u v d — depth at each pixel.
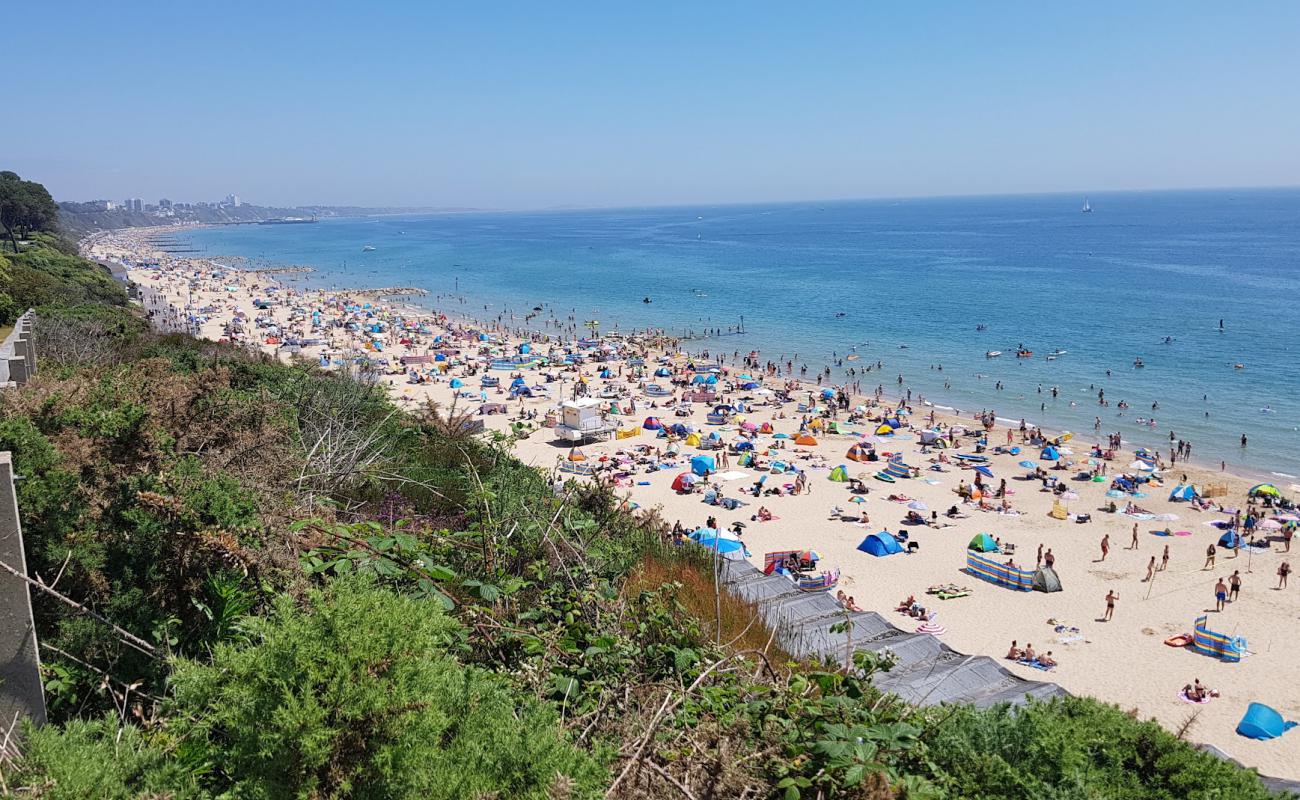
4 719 3.94
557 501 8.09
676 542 11.33
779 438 48.06
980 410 55.19
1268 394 55.78
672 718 4.75
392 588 5.82
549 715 4.03
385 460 9.67
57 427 6.47
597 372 67.75
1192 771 4.95
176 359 16.05
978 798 4.51
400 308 111.12
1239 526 33.97
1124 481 39.22
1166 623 26.08
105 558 5.20
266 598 5.36
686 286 128.38
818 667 5.73
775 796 4.39
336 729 3.14
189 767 3.45
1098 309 91.75
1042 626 25.94
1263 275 119.56
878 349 76.12
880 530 34.44
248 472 6.85
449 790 3.37
